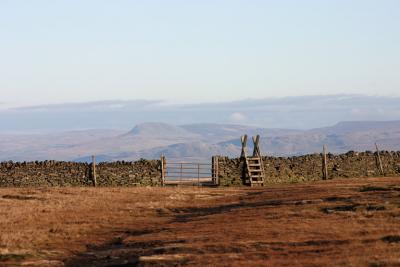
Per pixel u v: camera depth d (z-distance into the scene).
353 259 32.62
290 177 91.38
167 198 69.19
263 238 41.22
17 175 83.94
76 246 46.88
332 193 61.44
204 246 40.41
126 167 87.38
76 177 85.94
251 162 89.12
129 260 40.25
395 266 30.55
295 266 32.66
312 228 43.09
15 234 49.53
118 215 58.94
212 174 88.38
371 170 96.56
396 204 50.34
